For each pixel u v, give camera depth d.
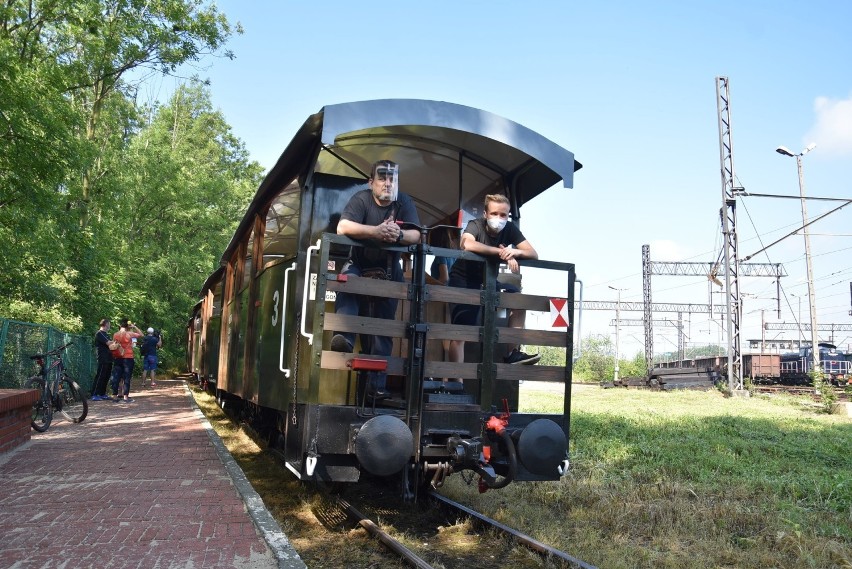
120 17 18.80
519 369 5.96
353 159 6.73
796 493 7.39
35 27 17.17
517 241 6.34
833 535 5.88
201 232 31.84
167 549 4.56
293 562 4.29
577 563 4.75
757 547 5.55
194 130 37.94
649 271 51.03
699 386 39.50
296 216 6.94
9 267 15.31
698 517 6.42
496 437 5.62
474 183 7.36
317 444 5.32
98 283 20.38
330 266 6.56
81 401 11.62
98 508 5.62
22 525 5.09
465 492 7.11
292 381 6.21
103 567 4.18
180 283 30.09
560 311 6.11
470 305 6.11
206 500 5.96
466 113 6.11
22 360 12.63
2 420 8.12
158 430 10.66
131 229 27.78
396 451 5.12
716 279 31.09
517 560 5.14
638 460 9.26
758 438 12.46
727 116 28.05
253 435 11.23
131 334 16.09
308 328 6.20
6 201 14.52
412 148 6.77
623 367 66.38
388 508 6.70
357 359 5.39
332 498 6.84
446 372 5.71
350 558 5.08
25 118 13.58
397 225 5.75
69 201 19.05
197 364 22.80
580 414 15.36
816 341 30.69
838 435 13.21
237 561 4.34
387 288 5.57
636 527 6.11
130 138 27.84
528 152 6.33
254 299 8.78
